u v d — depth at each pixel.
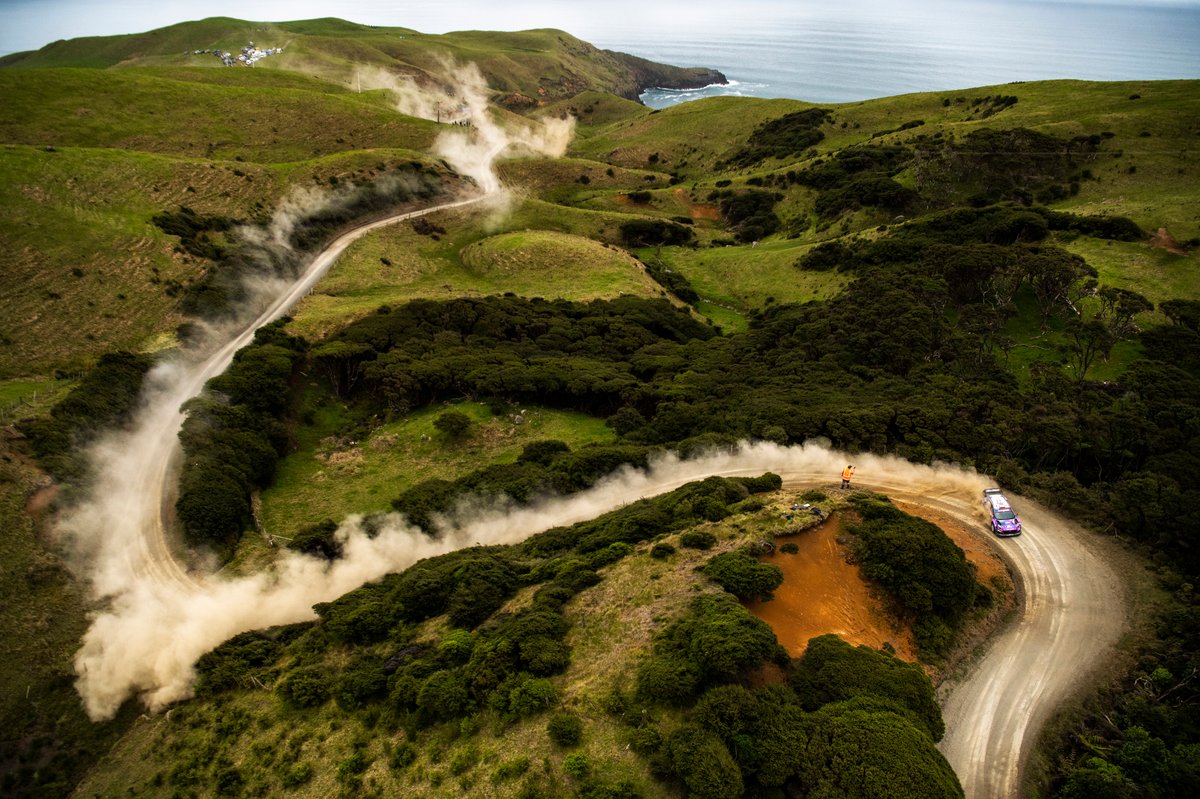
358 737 33.44
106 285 90.56
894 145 164.38
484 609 40.44
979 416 64.00
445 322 100.56
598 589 37.97
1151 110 140.12
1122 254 94.94
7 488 52.81
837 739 26.14
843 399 70.00
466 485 64.25
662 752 26.52
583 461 62.62
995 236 108.25
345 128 173.62
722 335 110.62
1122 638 37.16
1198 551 43.09
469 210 148.25
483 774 28.23
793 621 34.03
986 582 40.53
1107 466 57.41
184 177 119.94
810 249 128.00
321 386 86.06
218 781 33.72
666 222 157.88
